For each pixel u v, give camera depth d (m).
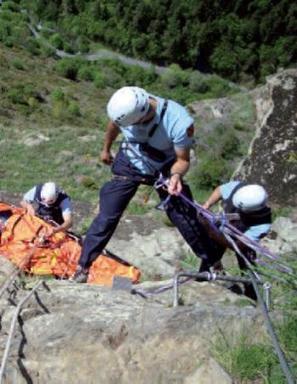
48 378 3.46
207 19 108.81
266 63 109.19
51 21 112.44
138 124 5.04
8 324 3.87
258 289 4.50
